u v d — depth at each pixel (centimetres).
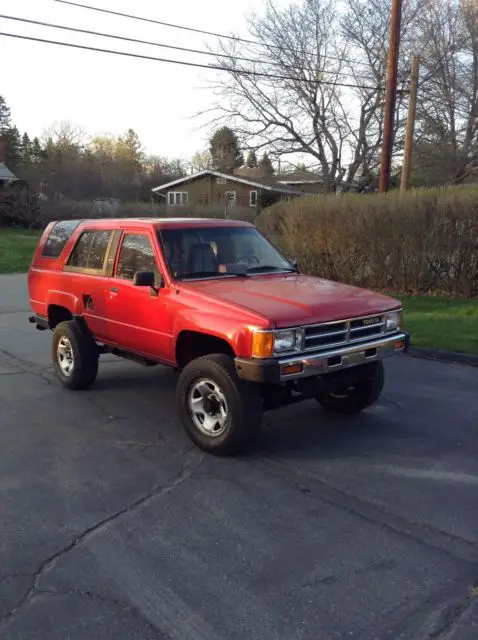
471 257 1328
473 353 891
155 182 7156
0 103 7762
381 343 549
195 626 312
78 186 6969
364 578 353
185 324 543
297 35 2995
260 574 357
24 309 1392
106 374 815
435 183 3225
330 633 306
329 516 427
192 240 619
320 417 638
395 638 303
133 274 625
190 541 394
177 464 520
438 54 3053
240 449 526
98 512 434
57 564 368
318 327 508
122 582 349
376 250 1459
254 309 501
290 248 1631
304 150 3150
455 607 326
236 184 4903
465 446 558
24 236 3828
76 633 307
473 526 413
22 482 485
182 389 549
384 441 570
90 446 561
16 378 799
